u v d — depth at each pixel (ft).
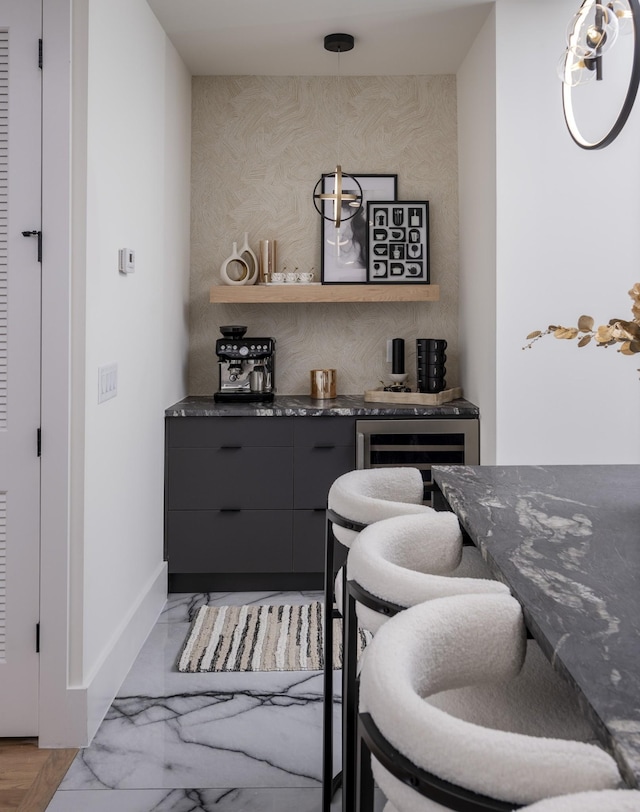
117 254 9.07
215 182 14.01
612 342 5.70
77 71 7.75
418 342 13.06
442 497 7.59
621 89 10.93
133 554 10.08
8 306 7.73
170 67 12.23
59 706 7.87
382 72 13.82
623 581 4.03
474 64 12.46
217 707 8.68
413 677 3.05
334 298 13.10
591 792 2.14
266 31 11.96
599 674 2.94
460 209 13.71
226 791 7.10
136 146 9.98
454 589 3.87
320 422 12.22
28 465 7.80
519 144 11.08
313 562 12.30
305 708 8.66
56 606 7.85
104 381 8.55
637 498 6.06
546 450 11.26
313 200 13.97
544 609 3.62
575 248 11.14
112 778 7.31
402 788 2.69
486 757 2.40
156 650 10.27
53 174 7.69
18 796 7.02
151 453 11.16
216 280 14.07
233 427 12.16
